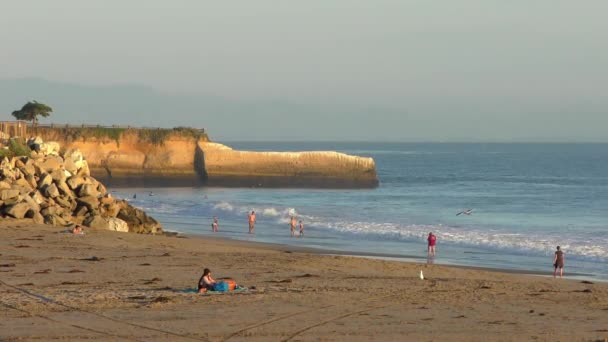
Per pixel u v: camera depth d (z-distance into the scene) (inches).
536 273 2176.4
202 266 1776.6
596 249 2711.6
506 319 1204.5
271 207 4461.1
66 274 1595.7
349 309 1264.8
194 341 1040.8
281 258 1974.7
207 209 4335.6
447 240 2970.0
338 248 2728.8
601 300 1401.3
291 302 1314.0
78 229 2316.7
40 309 1222.3
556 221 3858.3
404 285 1542.8
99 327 1107.9
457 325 1156.5
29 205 2625.5
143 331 1088.2
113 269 1681.8
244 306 1270.9
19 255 1862.7
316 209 4473.4
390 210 4461.1
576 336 1092.5
